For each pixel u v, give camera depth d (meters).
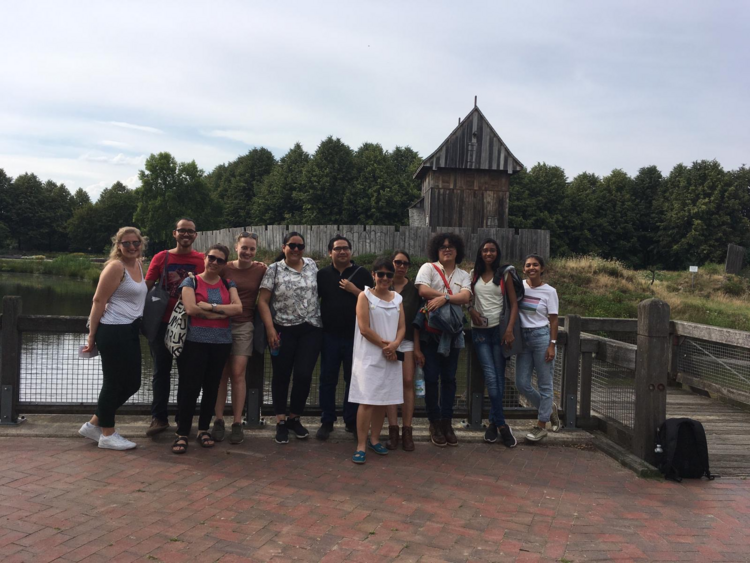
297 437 4.96
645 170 57.47
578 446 5.09
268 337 4.71
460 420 5.68
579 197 51.44
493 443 5.07
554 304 4.98
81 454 4.36
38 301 22.09
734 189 50.75
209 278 4.52
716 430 5.77
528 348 5.05
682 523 3.49
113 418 4.50
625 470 4.48
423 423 5.57
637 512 3.65
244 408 5.32
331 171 45.00
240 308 4.54
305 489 3.82
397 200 44.16
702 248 50.09
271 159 58.12
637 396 4.67
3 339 4.94
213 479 3.94
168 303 4.66
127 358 4.41
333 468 4.27
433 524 3.36
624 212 54.09
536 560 2.97
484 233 23.23
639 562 2.97
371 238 23.30
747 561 3.01
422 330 4.85
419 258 22.05
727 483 4.25
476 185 25.89
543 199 48.91
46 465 4.09
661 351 4.56
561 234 49.81
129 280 4.39
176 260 4.75
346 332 4.94
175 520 3.27
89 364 5.18
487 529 3.32
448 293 4.75
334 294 4.91
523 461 4.62
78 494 3.59
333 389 5.00
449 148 25.45
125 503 3.47
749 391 6.57
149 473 4.00
